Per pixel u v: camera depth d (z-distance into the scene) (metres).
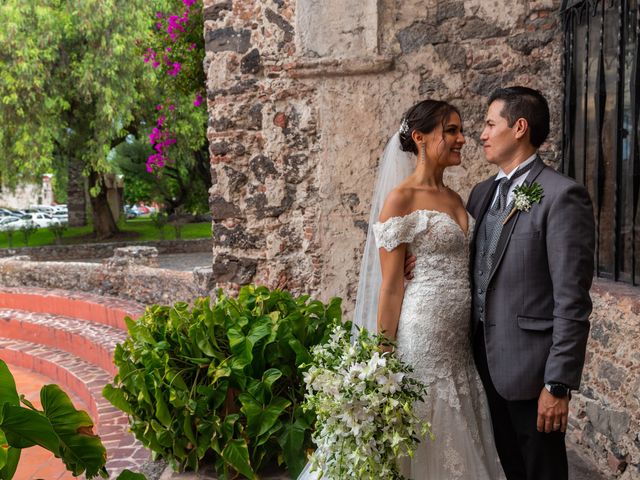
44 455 4.45
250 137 4.53
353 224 4.38
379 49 4.22
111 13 16.06
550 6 4.04
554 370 1.95
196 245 18.89
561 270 1.98
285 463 3.12
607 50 3.35
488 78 4.14
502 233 2.19
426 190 2.33
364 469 2.01
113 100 16.56
